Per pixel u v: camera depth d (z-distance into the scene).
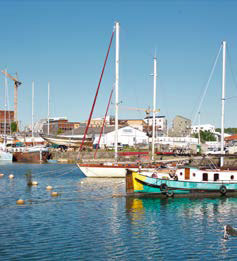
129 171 41.47
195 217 31.89
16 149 110.19
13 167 83.94
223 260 21.20
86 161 61.38
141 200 39.59
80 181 55.94
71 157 109.06
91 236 25.48
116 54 56.41
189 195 41.81
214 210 34.94
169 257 21.56
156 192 41.16
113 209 34.69
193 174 42.50
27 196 42.16
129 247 23.23
